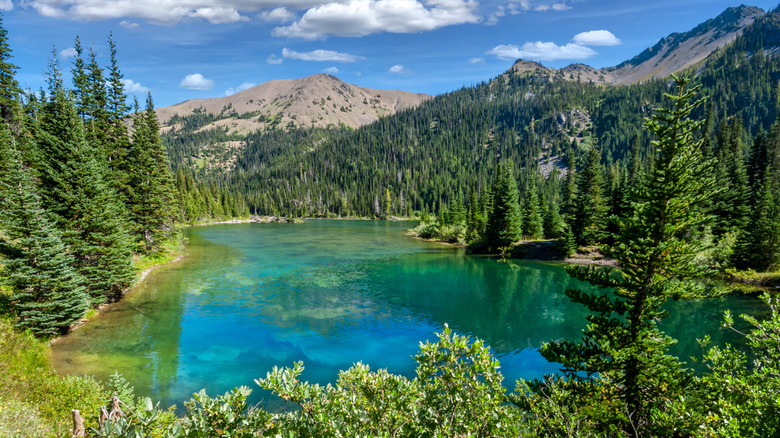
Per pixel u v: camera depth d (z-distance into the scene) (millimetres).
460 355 7496
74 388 14859
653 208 10625
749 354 21469
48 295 22859
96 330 25422
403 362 21781
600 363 10859
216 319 28766
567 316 30828
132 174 44000
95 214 29047
